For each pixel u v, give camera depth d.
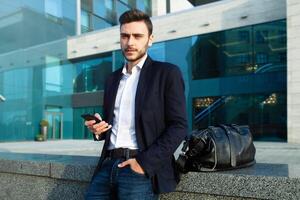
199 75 24.39
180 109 2.27
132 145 2.42
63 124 29.19
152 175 2.18
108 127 2.55
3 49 23.81
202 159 2.69
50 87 28.22
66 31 30.47
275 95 21.39
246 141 2.88
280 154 12.59
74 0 31.19
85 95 29.80
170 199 2.83
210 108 23.72
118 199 2.40
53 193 3.68
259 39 22.22
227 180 2.57
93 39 30.02
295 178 2.35
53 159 3.93
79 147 17.66
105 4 34.41
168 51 25.80
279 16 21.45
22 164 3.92
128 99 2.50
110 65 29.22
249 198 2.53
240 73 22.77
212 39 24.09
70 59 30.95
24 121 25.34
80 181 3.43
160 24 26.22
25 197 3.94
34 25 26.84
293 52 19.83
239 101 22.67
